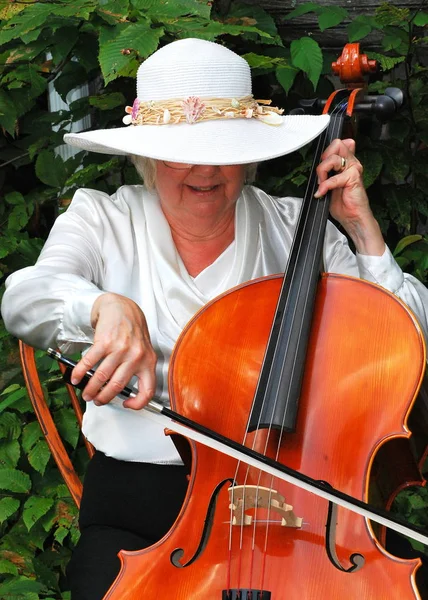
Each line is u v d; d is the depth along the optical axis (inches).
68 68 157.2
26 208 162.6
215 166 101.4
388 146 155.2
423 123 155.3
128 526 102.7
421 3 159.9
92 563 95.6
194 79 100.6
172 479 104.4
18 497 149.6
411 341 96.0
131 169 154.3
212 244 110.2
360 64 119.1
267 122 104.3
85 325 93.0
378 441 91.8
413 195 158.6
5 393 150.1
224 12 157.6
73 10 134.6
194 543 87.0
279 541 84.9
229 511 88.4
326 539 84.7
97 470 107.0
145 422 104.8
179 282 107.7
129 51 128.1
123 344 86.5
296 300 100.0
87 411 108.2
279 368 95.2
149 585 83.4
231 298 102.0
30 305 98.3
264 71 152.8
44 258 105.7
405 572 81.7
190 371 97.1
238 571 83.3
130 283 108.7
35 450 144.8
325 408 94.1
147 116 102.3
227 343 99.0
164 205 107.6
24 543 145.3
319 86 161.9
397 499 145.5
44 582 140.1
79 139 104.3
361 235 110.1
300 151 152.7
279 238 114.7
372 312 98.9
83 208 111.4
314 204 108.3
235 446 86.0
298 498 88.4
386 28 151.9
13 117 153.0
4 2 142.0
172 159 96.9
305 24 163.6
